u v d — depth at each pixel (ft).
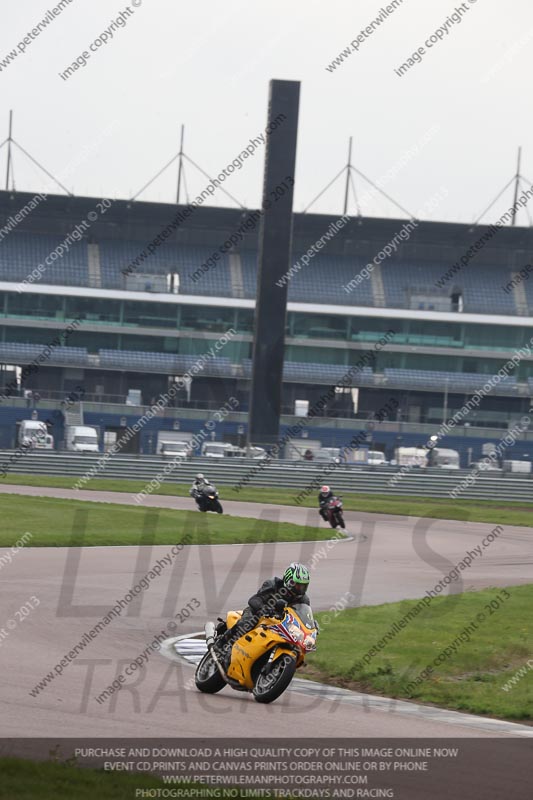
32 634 181.57
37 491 568.41
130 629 196.85
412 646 193.06
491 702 152.05
